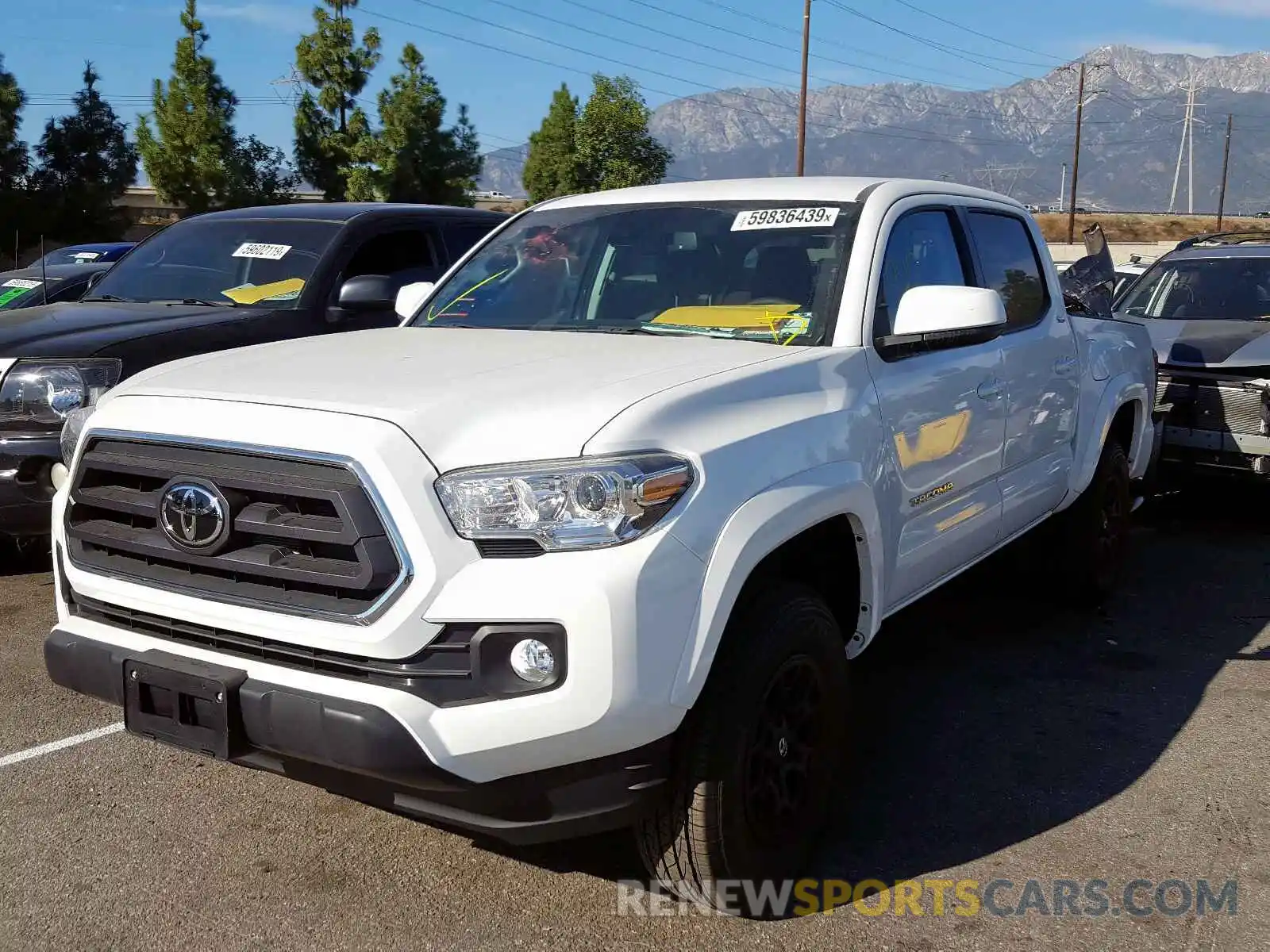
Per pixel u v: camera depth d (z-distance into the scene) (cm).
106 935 295
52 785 379
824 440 314
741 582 272
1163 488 867
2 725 424
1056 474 498
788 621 297
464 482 254
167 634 286
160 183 3200
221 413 279
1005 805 373
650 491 259
